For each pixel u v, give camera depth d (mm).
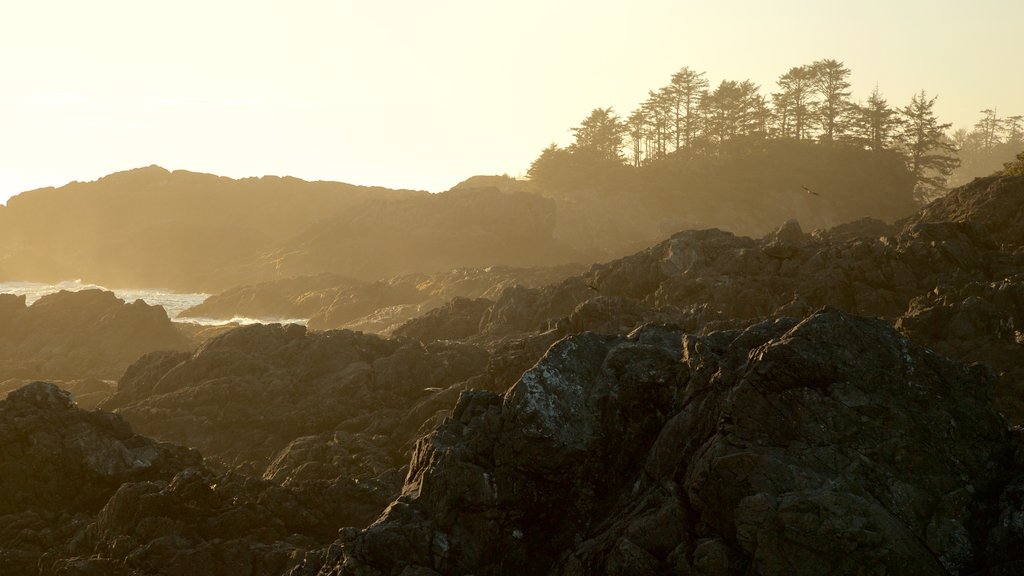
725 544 18359
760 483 18438
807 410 19656
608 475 21875
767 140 168000
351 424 43062
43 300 75062
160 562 26828
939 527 18219
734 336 23125
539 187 170250
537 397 22125
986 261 48031
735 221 152875
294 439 43625
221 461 41625
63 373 63219
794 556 17578
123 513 28594
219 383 46781
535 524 21500
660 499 19812
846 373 20016
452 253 138000
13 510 31109
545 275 91438
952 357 37500
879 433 19391
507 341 53031
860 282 49031
